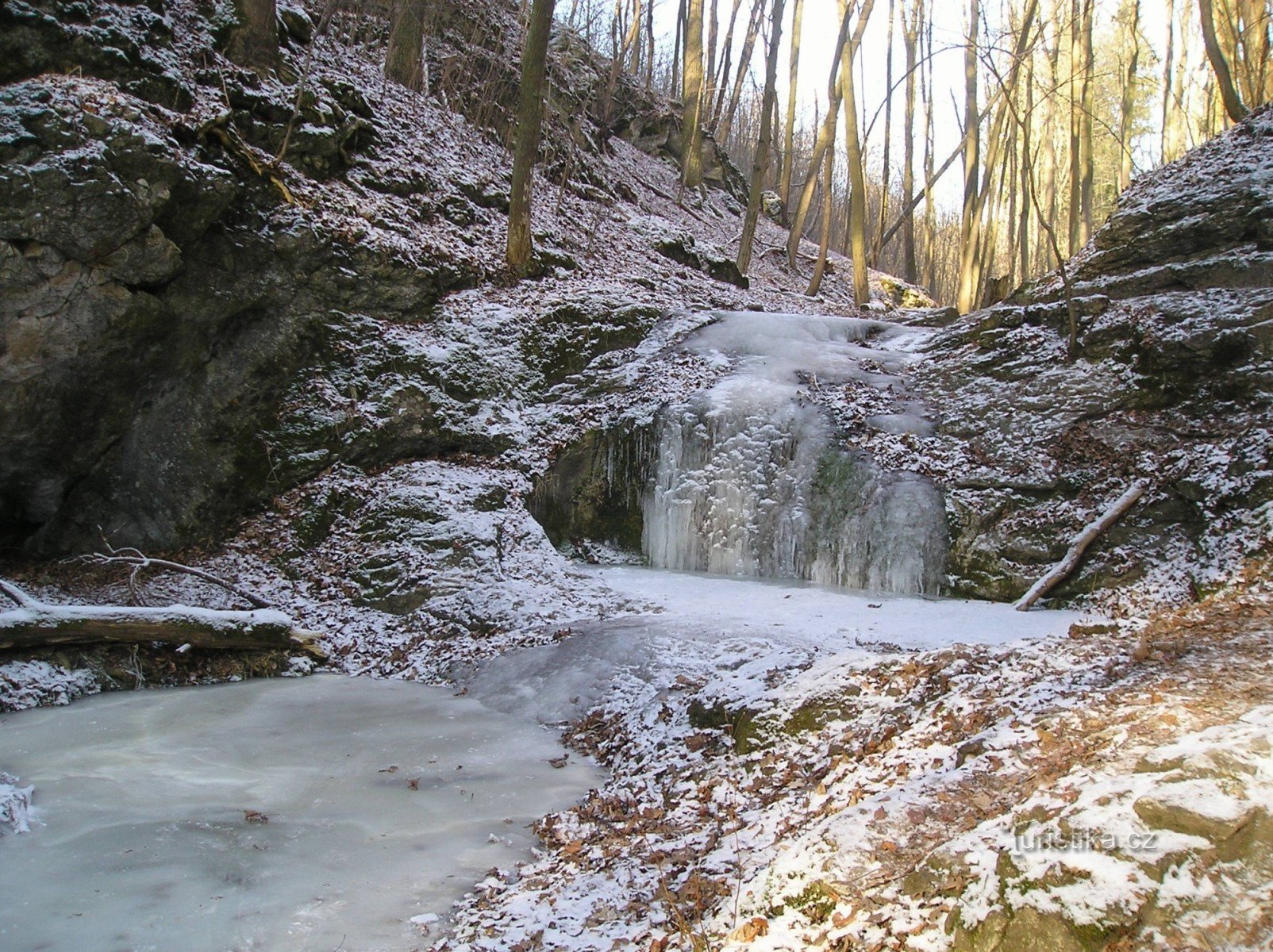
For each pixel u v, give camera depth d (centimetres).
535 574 1165
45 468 1081
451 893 515
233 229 1223
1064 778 393
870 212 5103
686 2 3528
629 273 1914
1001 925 318
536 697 856
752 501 1352
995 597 1148
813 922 378
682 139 2845
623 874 507
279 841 575
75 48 1128
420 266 1472
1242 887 291
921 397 1445
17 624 844
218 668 948
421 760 720
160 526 1148
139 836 576
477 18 2295
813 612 1045
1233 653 582
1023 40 2027
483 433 1377
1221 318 1211
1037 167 3475
